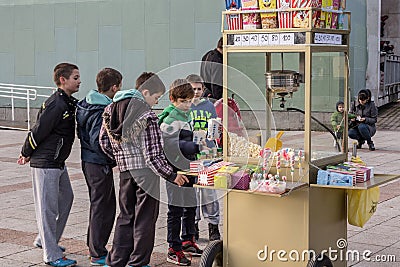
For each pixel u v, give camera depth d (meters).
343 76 5.31
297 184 4.72
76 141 14.43
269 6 4.82
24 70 19.03
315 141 5.18
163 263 6.02
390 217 7.58
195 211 6.29
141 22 17.61
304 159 4.76
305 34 4.72
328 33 4.96
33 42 18.86
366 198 5.19
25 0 18.86
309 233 4.77
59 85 5.85
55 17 18.58
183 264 5.96
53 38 18.64
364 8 17.67
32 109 18.84
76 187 9.51
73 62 18.44
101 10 18.03
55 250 5.92
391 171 10.54
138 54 17.70
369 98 13.20
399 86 21.83
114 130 5.34
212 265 4.96
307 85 4.76
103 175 5.89
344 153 5.32
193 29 17.06
